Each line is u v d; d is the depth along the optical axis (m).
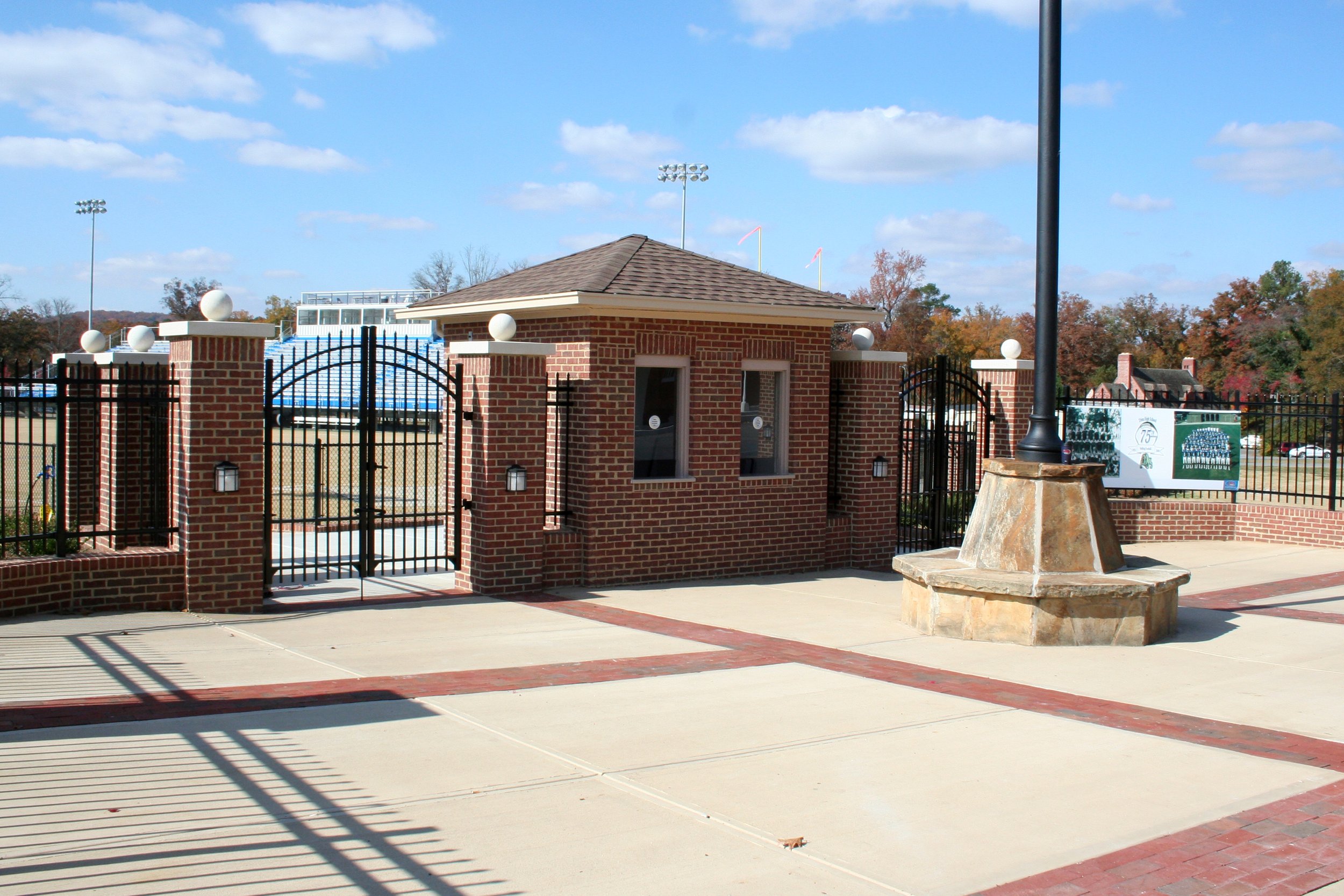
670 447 13.58
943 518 16.03
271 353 41.59
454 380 12.52
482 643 9.27
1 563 9.48
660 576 13.33
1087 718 7.03
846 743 6.34
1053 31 9.95
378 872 4.36
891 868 4.55
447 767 5.74
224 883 4.18
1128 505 17.44
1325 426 17.14
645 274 13.40
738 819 5.07
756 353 13.97
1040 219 10.14
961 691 7.73
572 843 4.73
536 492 12.25
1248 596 12.26
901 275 74.69
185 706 6.87
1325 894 4.37
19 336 65.62
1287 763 6.11
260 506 10.62
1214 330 85.44
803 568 14.59
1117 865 4.62
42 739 6.05
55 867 4.29
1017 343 16.64
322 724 6.51
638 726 6.62
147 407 12.54
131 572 10.16
